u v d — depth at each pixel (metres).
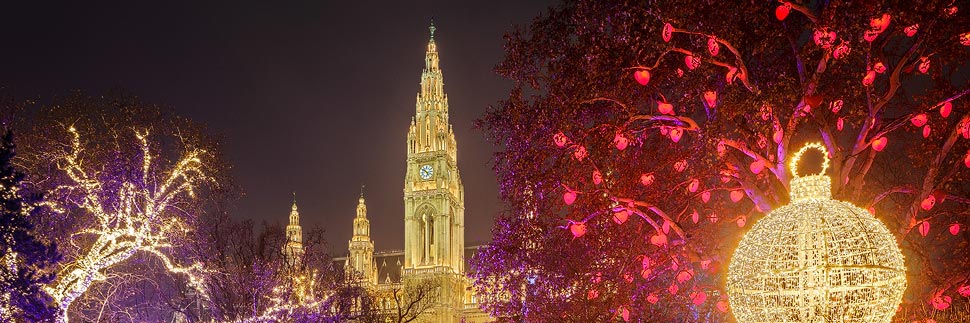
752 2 16.00
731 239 19.03
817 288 11.23
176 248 28.55
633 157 18.91
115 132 26.42
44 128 24.88
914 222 16.33
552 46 18.41
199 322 31.08
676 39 17.39
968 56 15.62
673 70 17.78
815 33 14.81
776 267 11.64
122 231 25.56
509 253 29.42
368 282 85.44
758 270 11.79
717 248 18.55
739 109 16.08
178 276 30.05
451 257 146.75
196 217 29.09
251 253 31.95
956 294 18.30
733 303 12.31
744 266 12.05
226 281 30.91
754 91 15.87
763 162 16.52
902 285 11.42
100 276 25.02
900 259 11.46
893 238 11.55
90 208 25.28
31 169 24.48
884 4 14.77
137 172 26.23
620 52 17.05
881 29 14.30
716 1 16.12
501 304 31.89
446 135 153.75
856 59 16.11
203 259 29.50
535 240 25.98
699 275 20.86
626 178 18.47
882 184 19.77
